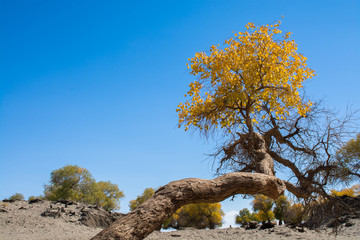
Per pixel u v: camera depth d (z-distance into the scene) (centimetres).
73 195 3891
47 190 4075
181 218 3597
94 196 4200
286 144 860
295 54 834
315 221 834
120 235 355
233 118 844
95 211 2542
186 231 2056
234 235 1762
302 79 845
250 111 862
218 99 800
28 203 2661
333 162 774
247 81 789
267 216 3072
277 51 807
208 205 3616
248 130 772
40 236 1683
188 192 415
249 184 462
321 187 752
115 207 4700
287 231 1667
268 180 488
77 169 4100
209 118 830
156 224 385
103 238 351
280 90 808
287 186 675
